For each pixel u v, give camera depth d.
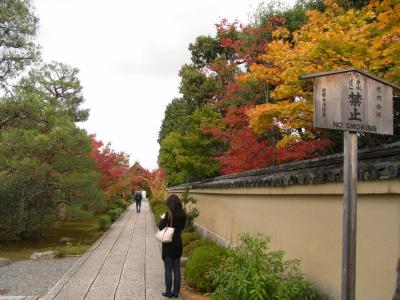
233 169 12.01
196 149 16.67
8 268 10.26
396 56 5.75
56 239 16.47
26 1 14.73
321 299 4.75
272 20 13.48
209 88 22.95
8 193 14.06
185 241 11.92
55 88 18.20
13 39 14.56
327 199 4.77
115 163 25.58
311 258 5.09
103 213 28.77
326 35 6.40
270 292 4.79
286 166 6.48
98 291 7.02
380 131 3.48
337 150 10.64
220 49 23.52
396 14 5.10
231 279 4.91
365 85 3.46
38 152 13.78
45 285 8.29
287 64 7.55
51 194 15.10
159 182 40.09
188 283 7.45
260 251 5.18
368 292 3.91
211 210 13.09
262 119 8.09
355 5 10.92
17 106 13.41
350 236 3.27
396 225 3.60
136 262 9.95
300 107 7.39
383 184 3.64
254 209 7.64
